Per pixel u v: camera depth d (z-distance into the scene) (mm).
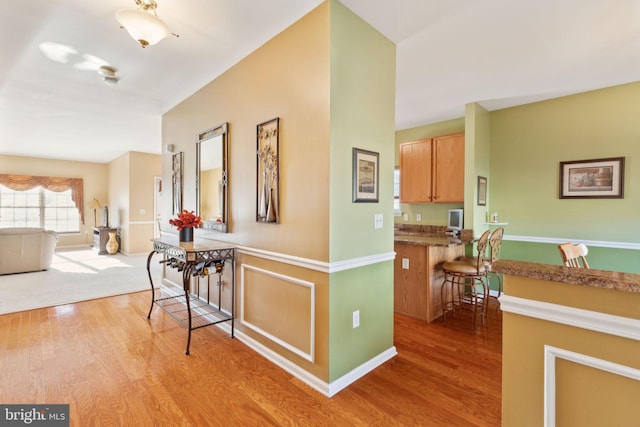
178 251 2729
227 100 2883
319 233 1998
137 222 7168
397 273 3516
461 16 2078
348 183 2068
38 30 2314
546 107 3641
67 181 8117
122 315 3293
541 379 1159
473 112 3709
